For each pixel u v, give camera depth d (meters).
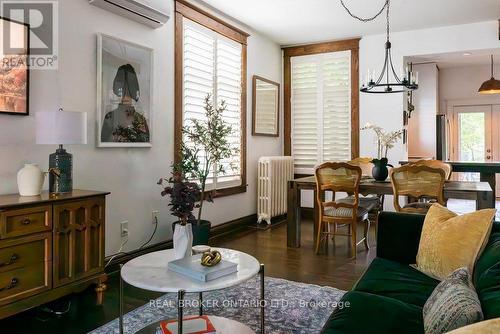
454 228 2.00
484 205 3.32
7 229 2.15
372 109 5.60
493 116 8.09
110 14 3.23
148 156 3.65
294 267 3.47
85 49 3.02
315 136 6.04
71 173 2.70
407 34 5.35
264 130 5.72
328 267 3.47
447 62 7.70
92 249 2.69
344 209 3.87
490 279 1.37
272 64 5.93
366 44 5.60
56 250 2.42
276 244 4.32
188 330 1.56
